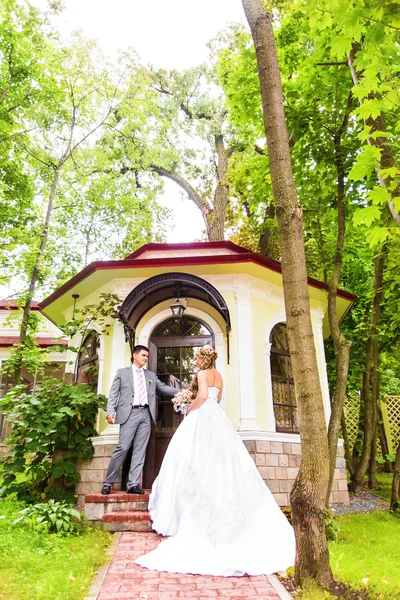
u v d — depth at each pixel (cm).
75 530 466
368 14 352
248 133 973
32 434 600
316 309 843
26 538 405
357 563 373
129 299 639
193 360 706
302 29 767
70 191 1545
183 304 702
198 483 408
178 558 362
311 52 831
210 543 372
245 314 715
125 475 616
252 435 637
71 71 1316
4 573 324
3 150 1181
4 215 1160
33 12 1176
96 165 1612
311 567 328
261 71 420
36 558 361
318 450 344
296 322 366
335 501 681
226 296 725
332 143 739
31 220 1254
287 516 561
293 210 387
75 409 636
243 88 801
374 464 823
